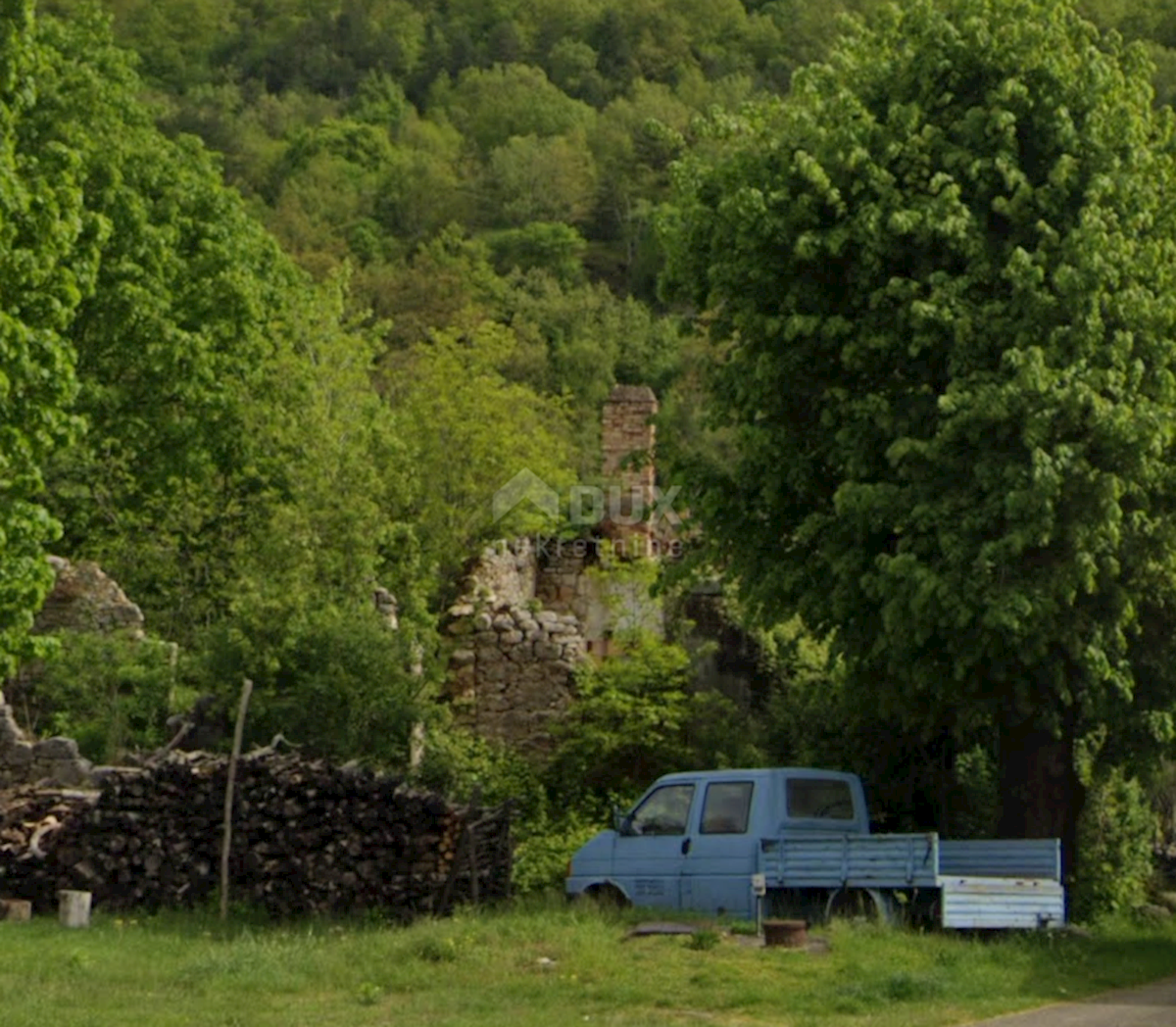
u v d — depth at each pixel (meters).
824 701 32.28
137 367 41.19
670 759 33.19
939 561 24.81
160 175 43.19
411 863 25.69
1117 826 30.70
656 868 24.89
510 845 26.70
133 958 20.64
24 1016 16.58
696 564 28.55
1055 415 24.39
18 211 24.72
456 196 126.06
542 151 129.38
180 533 40.22
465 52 157.88
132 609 35.56
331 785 25.91
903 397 26.36
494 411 44.16
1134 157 25.88
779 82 148.75
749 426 26.72
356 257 108.81
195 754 26.98
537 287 104.69
